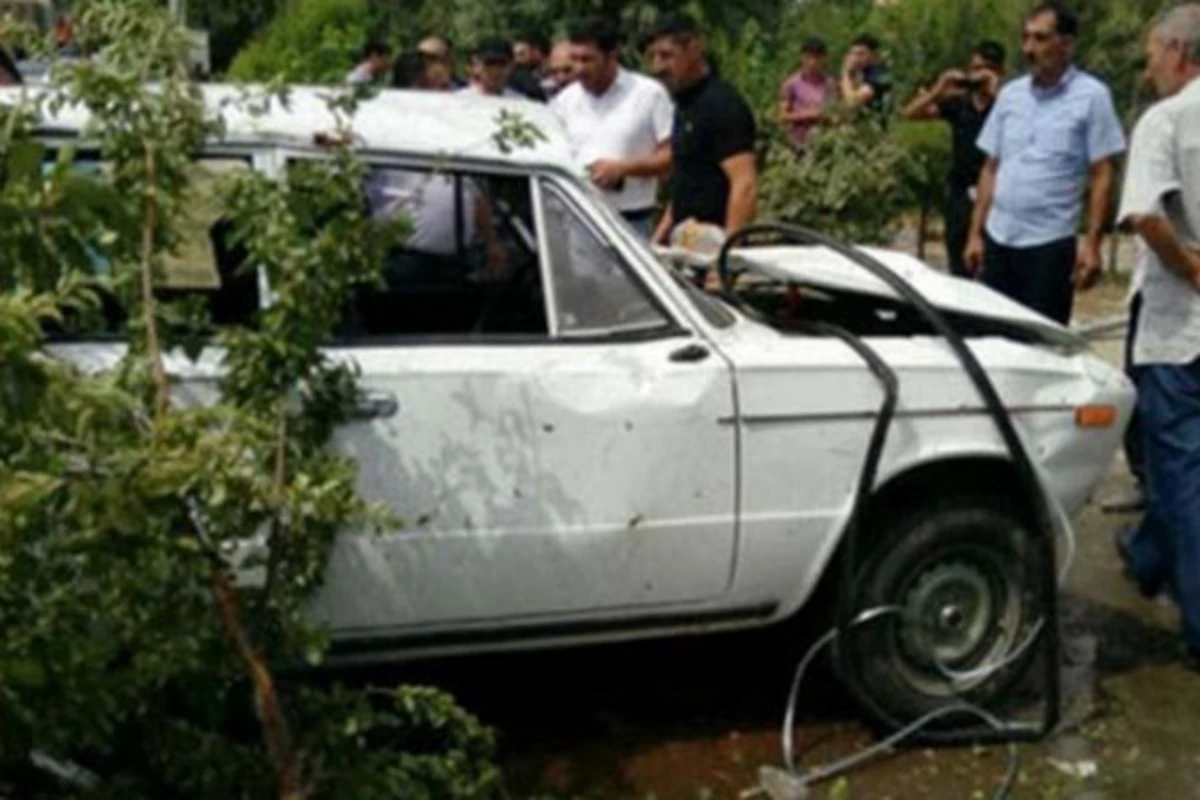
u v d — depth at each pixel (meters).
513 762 4.62
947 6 14.72
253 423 3.28
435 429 4.12
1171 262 5.15
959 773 4.62
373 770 3.54
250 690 3.67
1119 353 9.63
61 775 3.35
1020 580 4.85
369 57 10.17
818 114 10.54
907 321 5.07
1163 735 4.88
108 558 3.04
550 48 12.26
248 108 3.99
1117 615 5.80
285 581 3.50
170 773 3.43
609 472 4.29
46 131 3.77
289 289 3.56
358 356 4.09
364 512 3.51
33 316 2.58
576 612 4.39
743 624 4.62
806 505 4.50
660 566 4.41
